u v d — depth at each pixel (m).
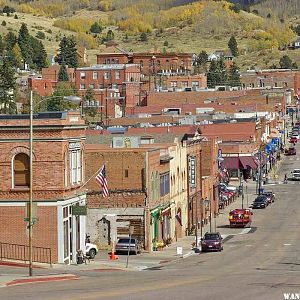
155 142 138.00
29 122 87.50
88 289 64.50
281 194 181.50
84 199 96.94
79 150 95.12
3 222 90.50
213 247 108.56
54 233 89.75
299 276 76.00
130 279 73.31
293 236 123.88
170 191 121.62
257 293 61.72
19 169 90.44
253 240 120.38
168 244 118.62
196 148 139.38
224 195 166.50
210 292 62.22
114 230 108.81
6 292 63.41
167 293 61.59
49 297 59.38
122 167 108.94
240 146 199.38
